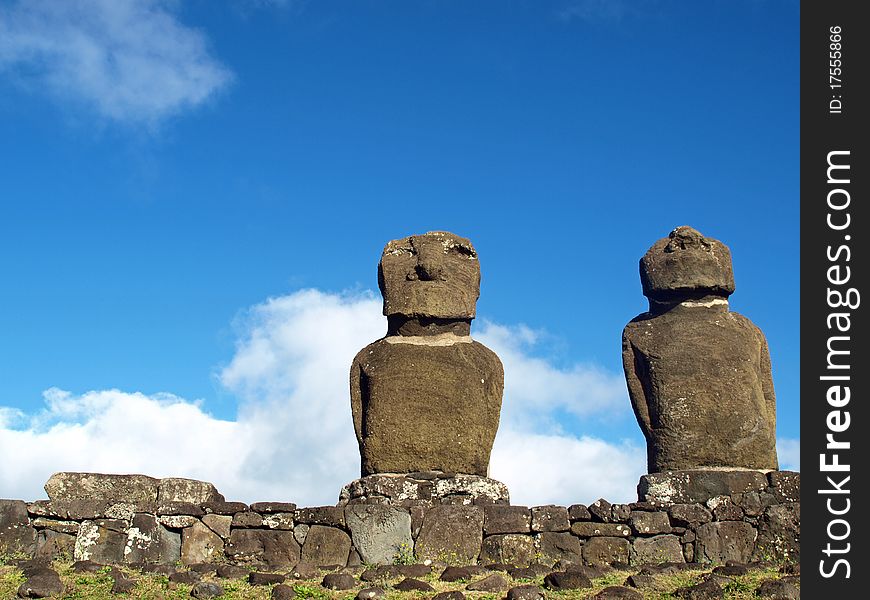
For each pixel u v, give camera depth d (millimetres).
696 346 15219
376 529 13852
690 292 15672
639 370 15492
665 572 12914
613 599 11375
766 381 15625
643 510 14070
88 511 13984
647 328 15609
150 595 11938
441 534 13844
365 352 15727
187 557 13875
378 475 14688
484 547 13844
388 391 15094
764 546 14008
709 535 13992
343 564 13703
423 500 14367
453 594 11508
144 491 14188
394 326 15742
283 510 14039
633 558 13867
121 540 13898
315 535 13906
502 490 14641
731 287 15766
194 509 14055
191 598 11938
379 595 11594
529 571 12797
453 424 15008
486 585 12023
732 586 11898
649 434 15156
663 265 15734
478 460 15016
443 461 14867
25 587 11922
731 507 14180
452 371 15234
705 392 14992
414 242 16078
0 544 13805
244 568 13289
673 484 14414
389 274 15883
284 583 12484
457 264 16016
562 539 13898
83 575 12594
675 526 14055
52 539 13883
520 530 13906
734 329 15461
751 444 14820
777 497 14227
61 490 14102
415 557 13719
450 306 15617
